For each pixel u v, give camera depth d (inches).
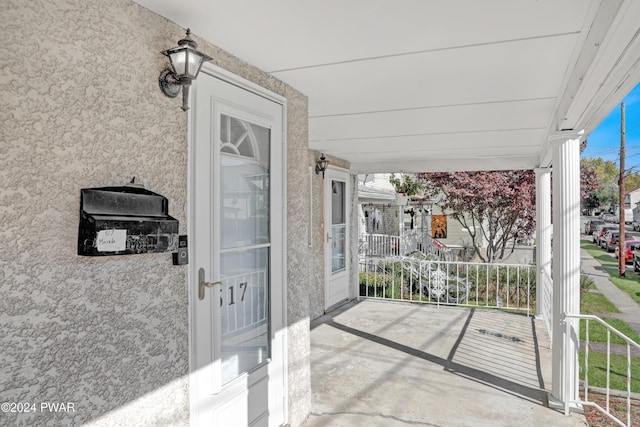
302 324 124.0
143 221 65.7
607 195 1081.4
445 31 84.3
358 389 147.7
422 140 203.6
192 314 82.2
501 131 180.4
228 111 93.9
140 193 66.9
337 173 277.7
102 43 63.6
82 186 60.4
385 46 91.8
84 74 60.9
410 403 137.0
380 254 477.1
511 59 98.7
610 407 144.6
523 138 195.3
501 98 131.0
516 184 371.6
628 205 1254.9
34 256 54.5
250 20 78.3
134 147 68.7
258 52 94.5
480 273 341.1
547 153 187.5
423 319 244.7
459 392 145.5
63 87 58.1
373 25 81.3
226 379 93.2
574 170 134.4
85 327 60.7
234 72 96.2
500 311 265.1
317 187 252.2
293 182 121.0
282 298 113.8
